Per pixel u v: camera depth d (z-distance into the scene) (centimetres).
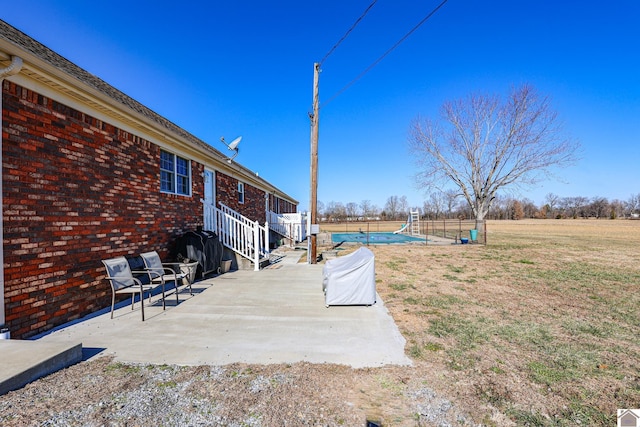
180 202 791
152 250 673
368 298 539
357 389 273
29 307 393
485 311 517
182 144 754
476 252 1350
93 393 258
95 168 515
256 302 562
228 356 338
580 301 585
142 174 642
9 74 358
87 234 494
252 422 225
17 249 380
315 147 1029
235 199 1249
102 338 387
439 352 353
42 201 417
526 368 317
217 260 823
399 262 1062
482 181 2477
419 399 258
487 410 244
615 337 407
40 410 232
